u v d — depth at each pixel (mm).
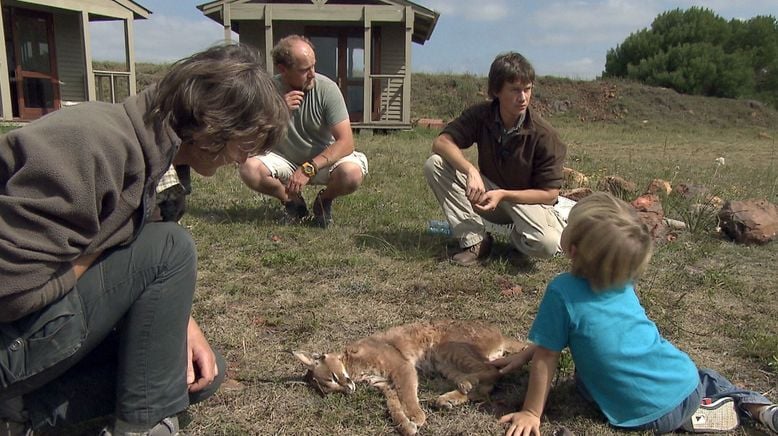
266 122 2074
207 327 3631
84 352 2145
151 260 2113
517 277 4645
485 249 5004
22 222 1783
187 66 2023
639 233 2504
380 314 3912
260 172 5648
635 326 2627
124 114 1983
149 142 1979
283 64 5449
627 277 2547
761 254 5562
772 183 9578
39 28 16844
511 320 3896
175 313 2188
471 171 4555
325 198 5805
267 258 4742
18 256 1770
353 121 18484
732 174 10875
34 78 16859
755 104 29094
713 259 5383
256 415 2777
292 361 3291
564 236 2682
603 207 2572
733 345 3594
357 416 2809
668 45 37438
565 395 2969
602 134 21906
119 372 2232
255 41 17859
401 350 3199
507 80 4398
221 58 2059
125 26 17266
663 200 7180
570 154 13766
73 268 1974
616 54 40156
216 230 5527
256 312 3867
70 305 1998
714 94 34562
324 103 5578
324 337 3580
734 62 34469
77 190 1811
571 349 2707
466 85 26516
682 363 2668
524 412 2727
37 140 1795
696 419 2635
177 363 2262
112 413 2420
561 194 6703
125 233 2041
